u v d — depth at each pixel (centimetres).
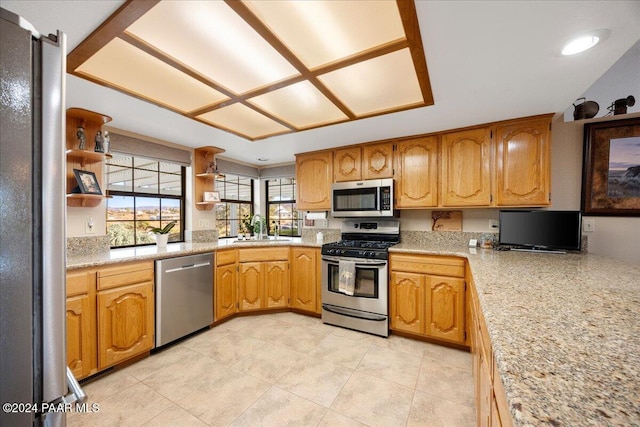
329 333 262
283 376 191
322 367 203
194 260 256
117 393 174
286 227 409
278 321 293
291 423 149
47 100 68
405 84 174
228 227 389
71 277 178
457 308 229
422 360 213
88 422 149
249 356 219
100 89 175
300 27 123
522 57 140
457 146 253
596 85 296
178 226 322
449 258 233
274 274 313
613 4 104
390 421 150
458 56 139
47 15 110
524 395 47
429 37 125
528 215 226
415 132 265
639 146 208
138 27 121
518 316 83
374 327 259
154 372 197
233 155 358
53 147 69
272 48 137
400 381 186
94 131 230
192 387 179
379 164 292
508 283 121
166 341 230
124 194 276
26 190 64
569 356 59
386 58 146
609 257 196
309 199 339
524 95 184
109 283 196
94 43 128
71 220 220
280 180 416
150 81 167
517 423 42
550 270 150
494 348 65
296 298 313
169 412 157
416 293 246
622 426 39
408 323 249
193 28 122
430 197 266
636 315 83
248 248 306
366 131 262
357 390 176
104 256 211
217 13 113
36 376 67
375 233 312
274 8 112
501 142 235
